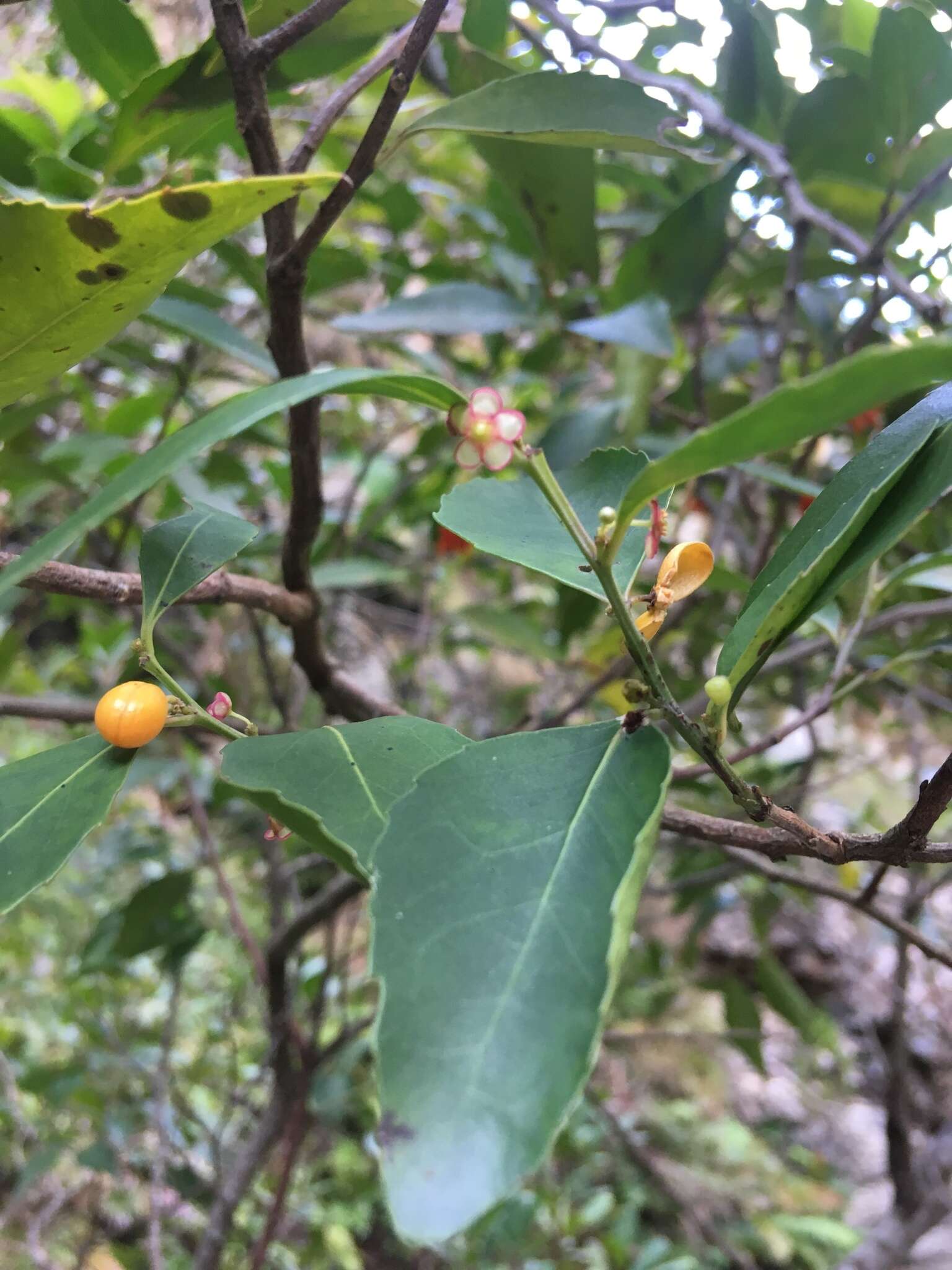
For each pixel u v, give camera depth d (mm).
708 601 296
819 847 100
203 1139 360
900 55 187
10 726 542
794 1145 532
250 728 116
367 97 279
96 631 338
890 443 102
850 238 190
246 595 156
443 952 78
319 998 272
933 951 166
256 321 330
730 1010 345
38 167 189
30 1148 350
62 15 155
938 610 207
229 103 134
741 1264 376
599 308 267
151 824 401
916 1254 386
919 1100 508
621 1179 451
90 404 275
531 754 93
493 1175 67
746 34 203
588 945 78
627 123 137
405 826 86
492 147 191
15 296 94
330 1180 401
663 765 90
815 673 340
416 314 224
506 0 181
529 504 125
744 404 273
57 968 420
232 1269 320
